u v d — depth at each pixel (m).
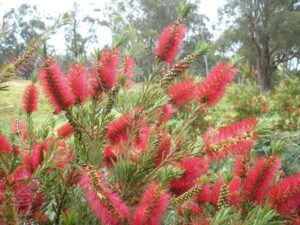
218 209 1.66
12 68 1.73
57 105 1.70
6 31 1.92
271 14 43.75
